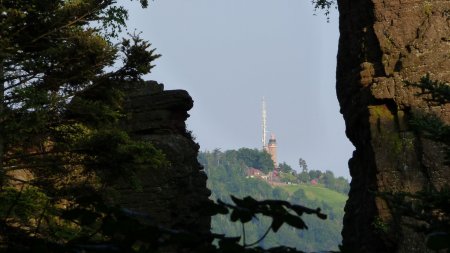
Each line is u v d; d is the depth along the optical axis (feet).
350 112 100.17
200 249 9.25
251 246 9.30
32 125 59.06
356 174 99.76
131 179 65.00
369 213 88.94
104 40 63.16
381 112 92.94
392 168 89.04
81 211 9.71
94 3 62.80
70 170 68.23
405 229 83.56
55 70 63.10
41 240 9.73
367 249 88.33
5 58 58.13
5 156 65.87
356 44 101.50
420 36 94.02
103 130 65.62
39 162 67.15
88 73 63.82
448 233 9.59
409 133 89.76
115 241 9.38
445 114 88.58
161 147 92.22
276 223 9.14
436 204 33.65
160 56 65.82
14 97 59.06
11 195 50.96
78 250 9.37
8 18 57.82
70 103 63.62
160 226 9.34
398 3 96.43
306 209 9.13
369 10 99.09
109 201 88.02
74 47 62.39
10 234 11.93
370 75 96.94
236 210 9.20
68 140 65.36
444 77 91.09
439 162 86.79
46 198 53.98
